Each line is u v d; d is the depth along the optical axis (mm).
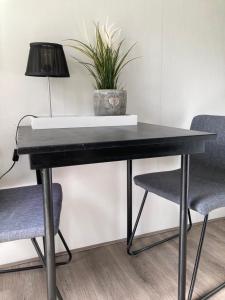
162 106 1657
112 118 1228
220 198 1099
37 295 1248
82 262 1495
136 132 985
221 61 1787
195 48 1688
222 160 1375
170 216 1830
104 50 1307
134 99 1575
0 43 1263
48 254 784
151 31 1547
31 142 750
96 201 1601
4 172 1364
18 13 1271
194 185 1235
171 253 1575
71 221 1558
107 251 1602
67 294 1249
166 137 850
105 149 783
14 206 1021
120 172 1633
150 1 1518
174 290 1264
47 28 1330
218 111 1841
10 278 1371
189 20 1640
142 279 1347
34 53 1160
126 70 1523
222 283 1271
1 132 1329
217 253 1552
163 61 1610
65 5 1347
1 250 1431
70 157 742
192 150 919
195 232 1803
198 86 1742
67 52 1383
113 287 1293
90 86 1454
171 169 1769
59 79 1392
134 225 1649
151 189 1284
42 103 1378
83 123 1194
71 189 1526
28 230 838
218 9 1714
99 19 1418
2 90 1300
